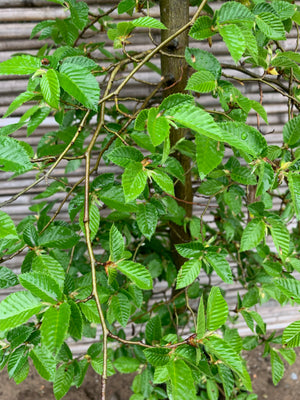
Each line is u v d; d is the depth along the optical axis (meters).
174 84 0.69
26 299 0.44
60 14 0.94
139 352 0.80
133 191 0.48
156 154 0.51
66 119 0.83
